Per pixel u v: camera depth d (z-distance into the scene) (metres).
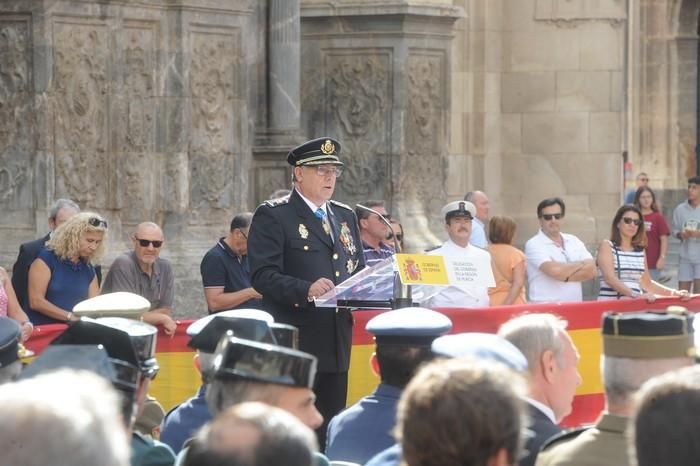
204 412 11.32
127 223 26.94
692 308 20.75
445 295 21.25
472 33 38.31
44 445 5.46
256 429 6.34
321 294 16.05
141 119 27.00
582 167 38.50
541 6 38.34
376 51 32.81
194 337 10.89
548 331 10.60
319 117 33.28
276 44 30.80
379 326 11.09
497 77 38.66
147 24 27.06
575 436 9.54
